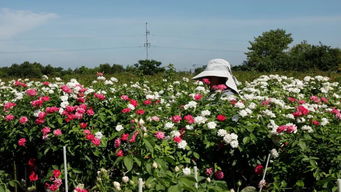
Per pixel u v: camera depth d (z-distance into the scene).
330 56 33.94
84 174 3.75
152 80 11.02
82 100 4.18
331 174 2.89
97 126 3.94
